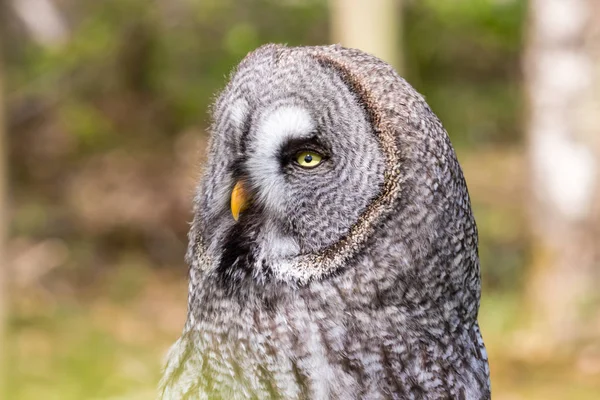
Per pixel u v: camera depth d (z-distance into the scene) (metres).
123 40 23.27
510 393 12.35
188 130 23.88
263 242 4.93
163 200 21.11
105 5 22.67
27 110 22.78
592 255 14.07
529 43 14.48
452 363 4.84
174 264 18.80
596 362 13.29
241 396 4.79
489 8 20.55
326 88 4.82
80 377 12.34
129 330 14.99
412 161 4.66
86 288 17.06
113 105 23.67
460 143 27.22
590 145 13.94
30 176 21.72
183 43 23.92
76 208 20.53
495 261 17.58
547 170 14.25
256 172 4.98
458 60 25.50
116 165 22.42
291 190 4.88
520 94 26.38
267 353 4.75
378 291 4.69
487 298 15.77
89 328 14.71
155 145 23.38
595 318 13.94
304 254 4.83
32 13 22.11
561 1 13.84
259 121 4.96
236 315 4.86
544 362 13.33
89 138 22.92
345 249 4.75
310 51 4.99
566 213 14.12
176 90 24.03
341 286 4.72
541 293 14.38
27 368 12.48
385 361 4.69
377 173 4.70
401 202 4.66
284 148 4.89
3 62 11.30
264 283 4.84
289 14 23.42
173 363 5.09
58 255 18.12
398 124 4.70
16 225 19.25
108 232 19.61
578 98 13.90
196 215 5.32
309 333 4.71
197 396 4.88
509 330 14.55
